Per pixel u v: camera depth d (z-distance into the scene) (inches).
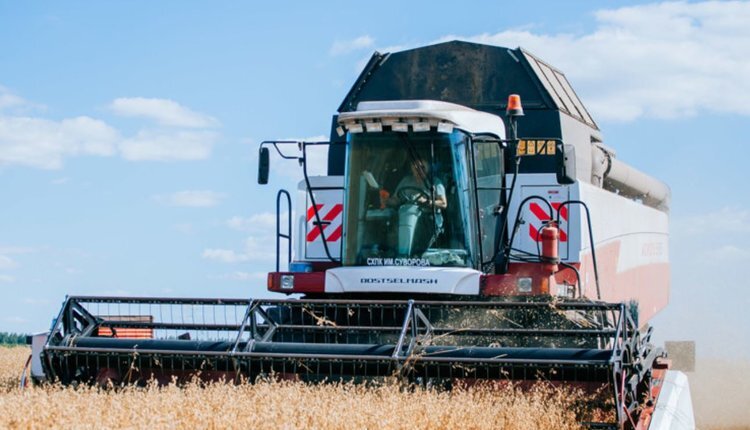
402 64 583.5
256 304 415.8
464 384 392.2
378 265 454.3
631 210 614.2
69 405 331.0
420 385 389.4
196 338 429.1
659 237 694.5
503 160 502.0
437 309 418.6
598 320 413.4
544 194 513.0
